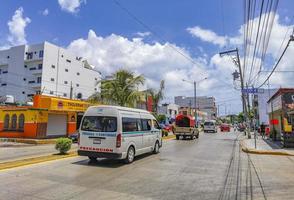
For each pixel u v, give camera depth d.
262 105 57.50
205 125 52.03
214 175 9.83
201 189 7.80
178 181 8.75
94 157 11.95
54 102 27.47
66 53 77.00
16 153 15.94
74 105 30.17
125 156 11.82
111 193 7.18
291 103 20.92
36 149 18.59
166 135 34.09
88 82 85.62
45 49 70.44
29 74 70.88
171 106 82.69
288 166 12.12
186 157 14.52
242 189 7.89
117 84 28.31
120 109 12.05
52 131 28.14
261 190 7.80
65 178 8.85
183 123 30.86
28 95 70.44
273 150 17.62
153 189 7.68
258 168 11.52
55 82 73.19
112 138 11.46
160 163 12.30
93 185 7.99
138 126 13.44
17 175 9.18
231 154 16.44
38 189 7.40
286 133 19.78
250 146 20.73
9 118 28.59
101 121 11.83
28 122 26.94
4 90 73.00
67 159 12.99
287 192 7.59
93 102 32.62
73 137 25.05
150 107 41.22
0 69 75.38
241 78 32.44
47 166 11.03
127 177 9.20
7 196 6.72
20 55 71.75
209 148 19.89
